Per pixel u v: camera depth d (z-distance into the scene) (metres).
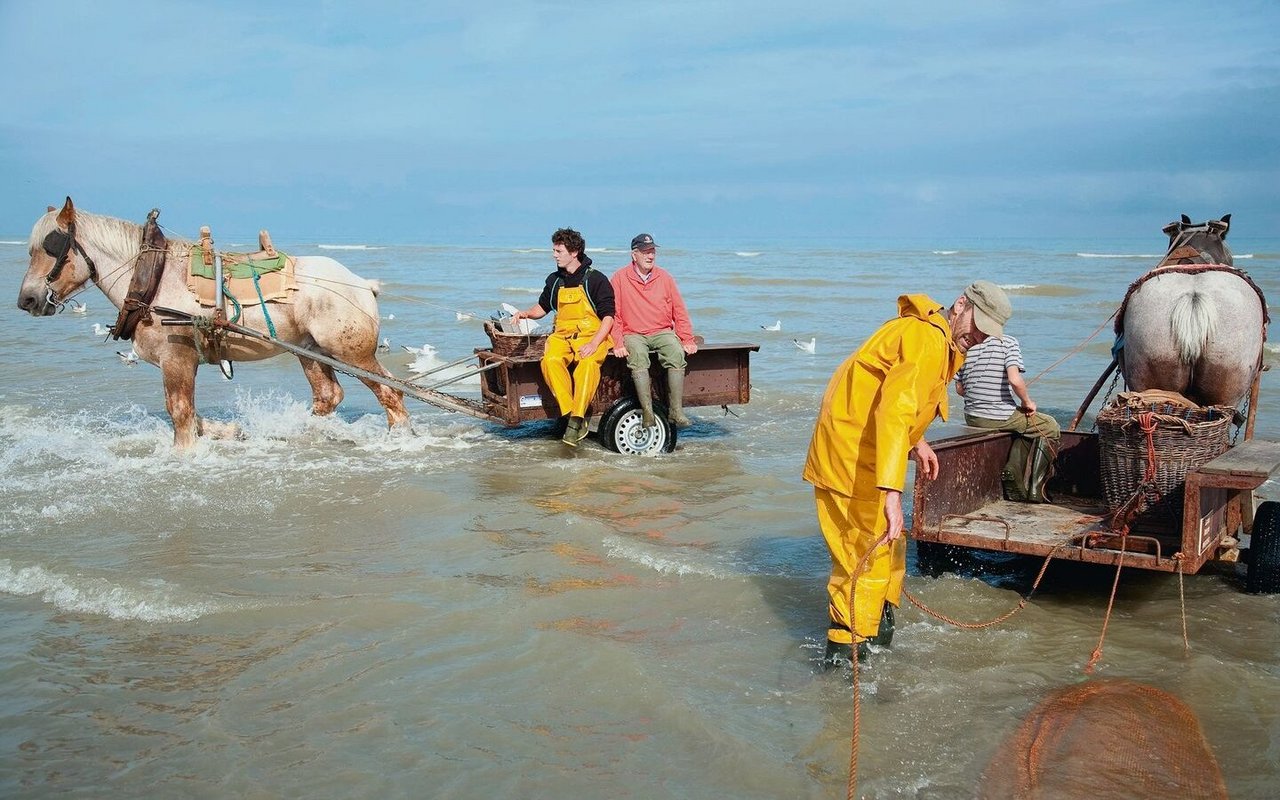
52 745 4.71
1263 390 13.14
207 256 10.01
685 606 6.32
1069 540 6.20
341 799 4.27
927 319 4.97
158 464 9.80
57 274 9.88
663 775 4.44
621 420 10.24
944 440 6.61
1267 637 5.83
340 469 9.64
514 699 5.11
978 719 4.87
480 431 11.48
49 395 13.61
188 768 4.51
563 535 7.62
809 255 70.94
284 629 5.96
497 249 85.44
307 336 10.64
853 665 4.77
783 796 4.27
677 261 60.69
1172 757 4.49
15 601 6.41
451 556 7.21
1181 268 8.21
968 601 6.39
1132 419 6.31
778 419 12.27
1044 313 24.12
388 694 5.17
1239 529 7.15
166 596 6.37
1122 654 5.60
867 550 5.13
